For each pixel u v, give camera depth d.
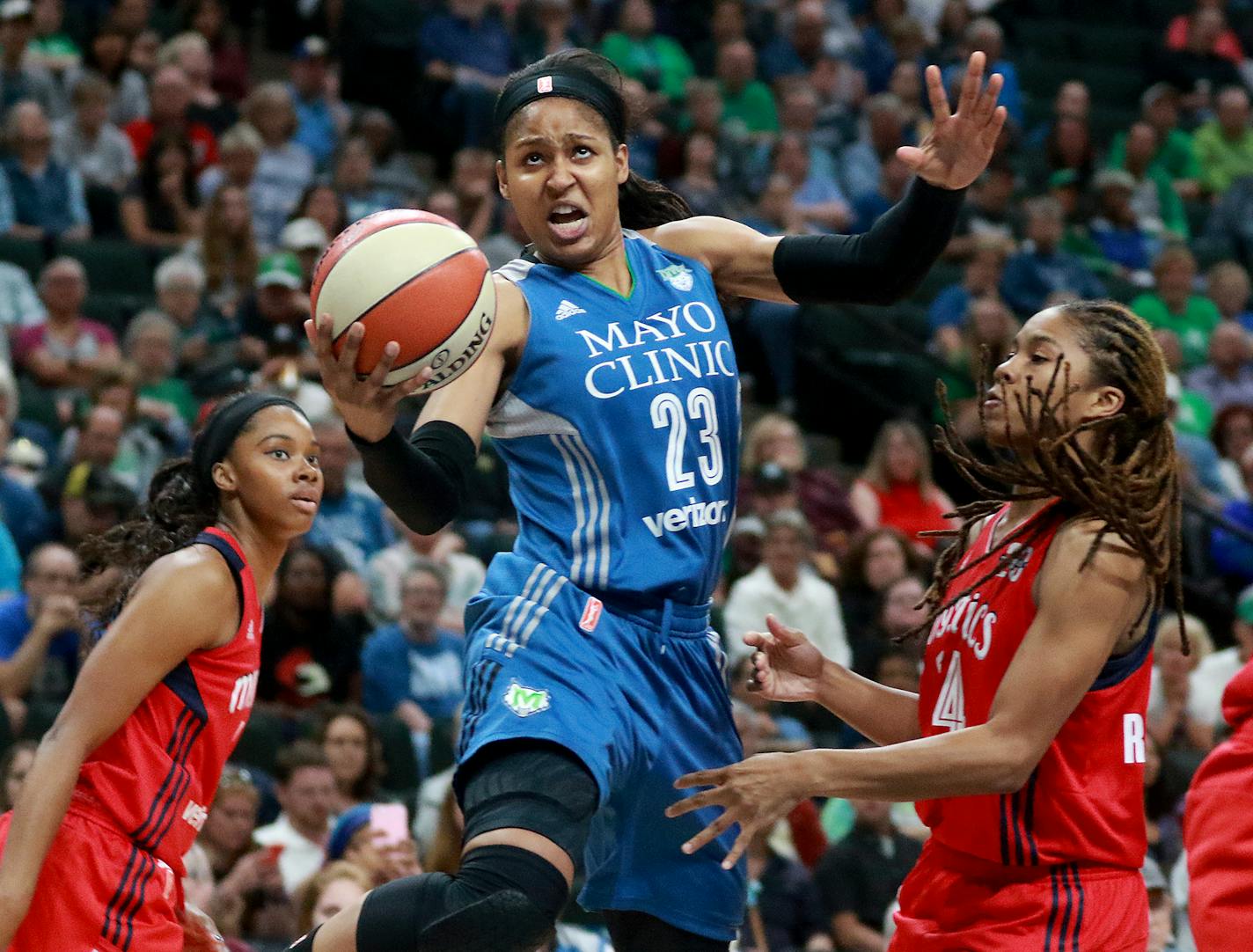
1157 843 9.07
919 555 11.42
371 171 15.04
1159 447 4.20
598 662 4.19
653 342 4.35
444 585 9.95
